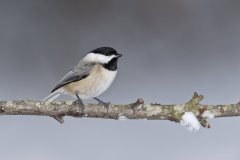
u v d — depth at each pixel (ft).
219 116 17.74
